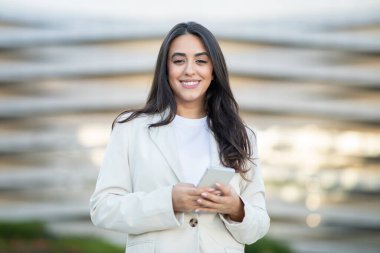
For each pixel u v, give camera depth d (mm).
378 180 33375
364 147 33719
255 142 4539
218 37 33250
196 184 4219
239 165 4324
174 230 4156
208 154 4324
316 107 33438
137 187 4230
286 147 33438
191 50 4332
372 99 34250
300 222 32719
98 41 33375
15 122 33438
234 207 4117
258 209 4355
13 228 24016
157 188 4184
